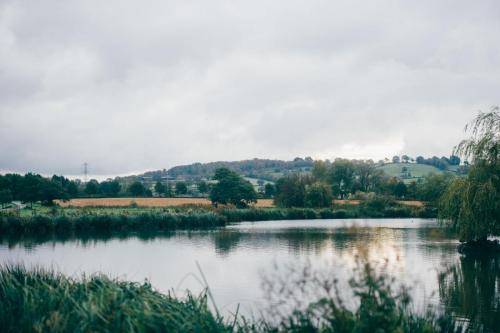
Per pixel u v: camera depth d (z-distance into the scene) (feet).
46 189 339.16
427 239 148.05
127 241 151.02
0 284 36.94
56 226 190.70
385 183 441.68
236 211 271.90
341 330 24.00
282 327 27.20
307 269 31.32
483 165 104.78
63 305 31.27
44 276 42.93
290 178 363.15
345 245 133.18
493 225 102.94
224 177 360.89
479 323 46.80
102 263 99.96
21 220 183.21
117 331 26.89
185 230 199.82
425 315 31.17
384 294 24.75
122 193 456.04
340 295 28.04
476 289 65.31
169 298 34.22
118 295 32.17
